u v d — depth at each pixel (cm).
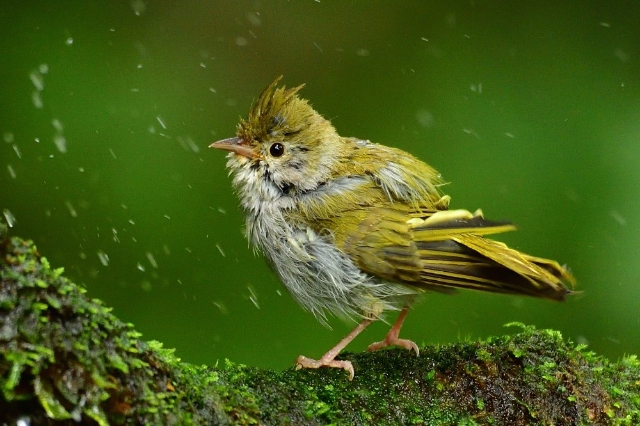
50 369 424
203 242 1315
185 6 1495
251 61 1499
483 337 1230
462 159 1349
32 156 1312
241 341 1260
